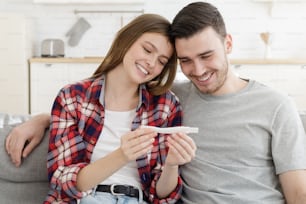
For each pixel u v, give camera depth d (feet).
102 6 13.66
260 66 12.14
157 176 4.48
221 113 4.52
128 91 4.64
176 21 4.31
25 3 13.67
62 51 13.30
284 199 4.30
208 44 4.17
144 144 3.80
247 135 4.38
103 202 4.18
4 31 12.15
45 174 4.62
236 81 4.72
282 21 13.44
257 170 4.35
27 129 4.61
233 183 4.28
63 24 13.78
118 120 4.59
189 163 4.53
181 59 4.36
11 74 12.32
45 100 12.53
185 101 4.83
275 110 4.41
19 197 4.63
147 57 4.36
